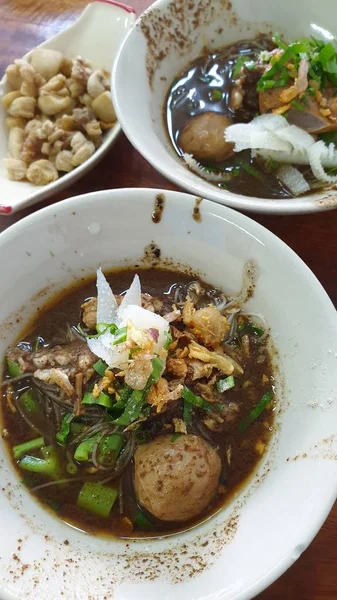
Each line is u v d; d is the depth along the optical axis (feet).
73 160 0.74
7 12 0.89
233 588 0.41
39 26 0.88
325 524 0.52
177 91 0.80
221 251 0.57
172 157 0.71
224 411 0.55
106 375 0.52
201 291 0.60
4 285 0.55
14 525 0.48
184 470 0.49
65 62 0.83
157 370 0.51
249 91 0.76
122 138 0.77
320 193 0.66
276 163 0.72
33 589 0.43
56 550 0.48
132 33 0.73
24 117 0.80
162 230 0.58
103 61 0.85
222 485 0.52
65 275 0.60
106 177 0.74
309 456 0.46
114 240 0.59
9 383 0.57
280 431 0.52
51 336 0.59
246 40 0.83
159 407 0.50
